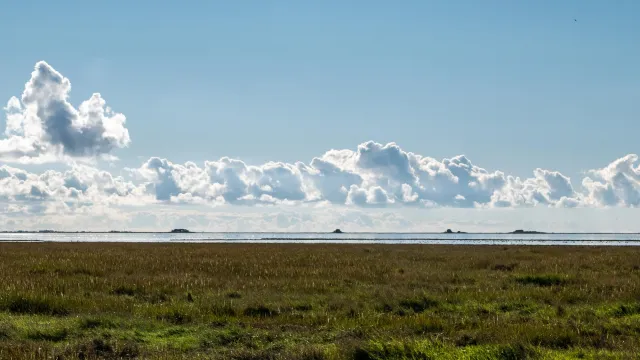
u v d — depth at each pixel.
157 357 11.10
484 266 32.94
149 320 14.75
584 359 10.80
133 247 60.56
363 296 19.86
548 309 17.12
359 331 13.30
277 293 20.55
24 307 16.33
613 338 12.75
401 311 17.03
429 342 11.67
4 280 22.45
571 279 24.12
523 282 24.28
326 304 18.06
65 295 18.80
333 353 11.21
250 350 11.81
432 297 18.89
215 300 18.47
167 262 33.72
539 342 11.96
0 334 12.85
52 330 13.19
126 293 20.86
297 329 14.05
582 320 15.46
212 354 11.55
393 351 11.20
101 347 11.86
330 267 31.66
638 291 19.69
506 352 11.05
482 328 13.90
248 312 16.61
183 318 15.25
